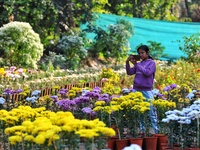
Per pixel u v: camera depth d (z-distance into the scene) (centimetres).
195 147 712
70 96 1029
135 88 901
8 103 1030
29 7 2123
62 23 2241
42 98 1070
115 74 1616
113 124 821
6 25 1808
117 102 815
